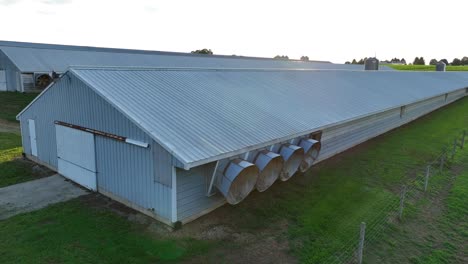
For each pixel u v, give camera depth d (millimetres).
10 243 8672
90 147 11844
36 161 15414
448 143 20031
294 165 12555
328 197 11922
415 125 25531
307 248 8836
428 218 10773
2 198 11500
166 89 12766
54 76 17891
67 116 12758
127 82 12227
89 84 11094
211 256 8352
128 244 8688
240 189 10180
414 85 31781
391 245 9195
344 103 18500
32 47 37344
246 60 54781
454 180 14102
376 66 45062
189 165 8594
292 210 10844
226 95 14109
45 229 9336
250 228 9703
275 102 15164
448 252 8977
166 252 8398
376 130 21391
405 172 14773
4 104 29406
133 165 10266
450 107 35781
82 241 8789
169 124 10164
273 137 11578
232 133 10938
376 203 11602
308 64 61406
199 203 10086
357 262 8289
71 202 11164
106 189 11570
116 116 10492
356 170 14797
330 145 16438
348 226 10000
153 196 9836
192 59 47312
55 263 7906
